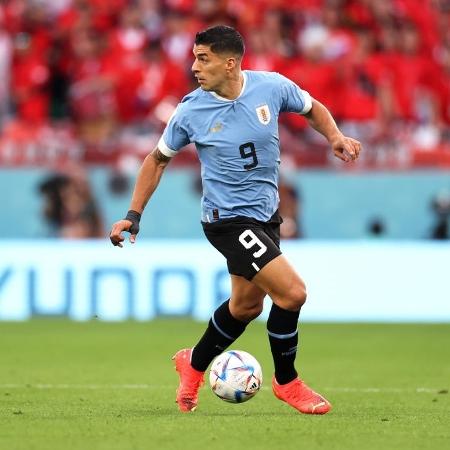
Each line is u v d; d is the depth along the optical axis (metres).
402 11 71.00
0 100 67.44
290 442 21.16
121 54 67.94
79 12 69.69
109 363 40.12
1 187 58.41
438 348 46.19
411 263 57.75
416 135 66.06
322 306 57.91
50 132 64.44
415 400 30.06
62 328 53.72
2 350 44.50
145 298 57.00
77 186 58.34
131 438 21.56
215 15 69.25
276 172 25.94
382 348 46.12
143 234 58.53
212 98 25.38
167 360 41.22
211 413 26.23
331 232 58.69
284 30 69.56
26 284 57.19
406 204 58.59
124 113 66.75
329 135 26.41
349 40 68.56
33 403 28.48
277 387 26.27
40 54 69.06
